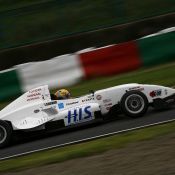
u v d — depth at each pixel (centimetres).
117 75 4869
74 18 5950
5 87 4638
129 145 2495
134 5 5984
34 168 2352
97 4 6022
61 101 3186
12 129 3075
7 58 5516
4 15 5862
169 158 2181
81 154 2456
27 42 5769
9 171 2392
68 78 4784
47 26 5866
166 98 3244
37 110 3150
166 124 2839
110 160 2289
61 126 3141
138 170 2088
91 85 4666
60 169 2261
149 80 4494
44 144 2945
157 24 5822
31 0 7212
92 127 3175
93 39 5659
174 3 6012
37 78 4709
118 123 3136
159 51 4969
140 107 3170
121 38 5722
